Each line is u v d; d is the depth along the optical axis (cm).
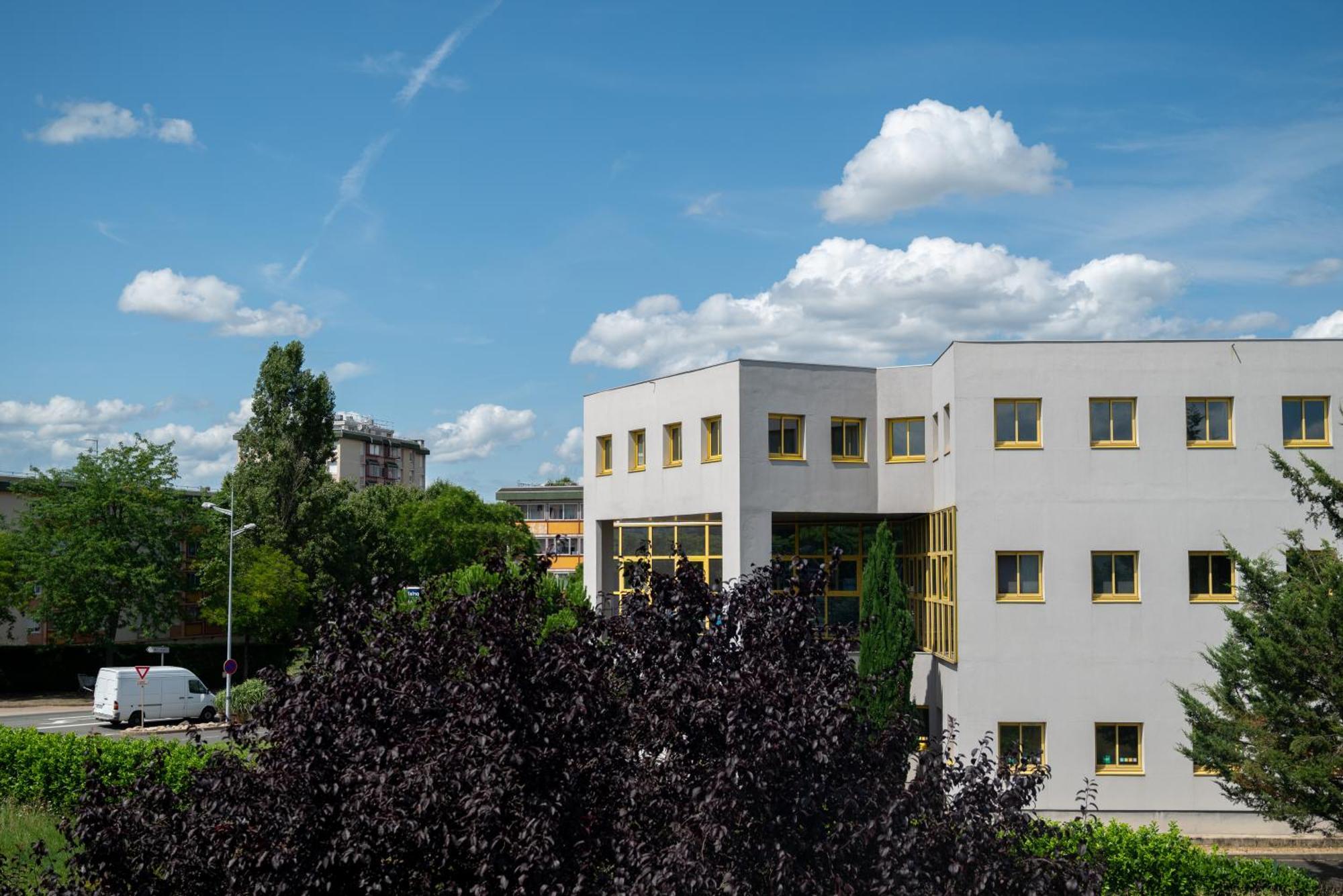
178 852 986
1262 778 2152
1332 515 2275
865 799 991
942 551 3184
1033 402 3000
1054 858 1045
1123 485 2953
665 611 1143
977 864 984
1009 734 2931
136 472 5656
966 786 1070
